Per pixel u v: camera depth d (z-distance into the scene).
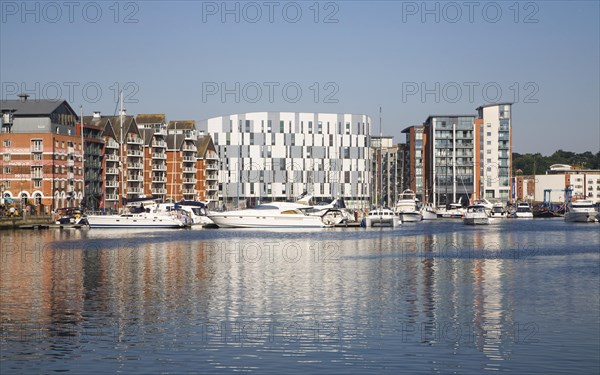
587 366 32.94
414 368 32.69
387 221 157.38
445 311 44.91
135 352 35.16
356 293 52.00
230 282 57.84
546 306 46.41
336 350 35.53
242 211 143.62
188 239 111.19
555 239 112.00
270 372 32.09
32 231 134.50
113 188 197.88
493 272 64.19
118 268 67.94
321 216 154.00
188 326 40.66
